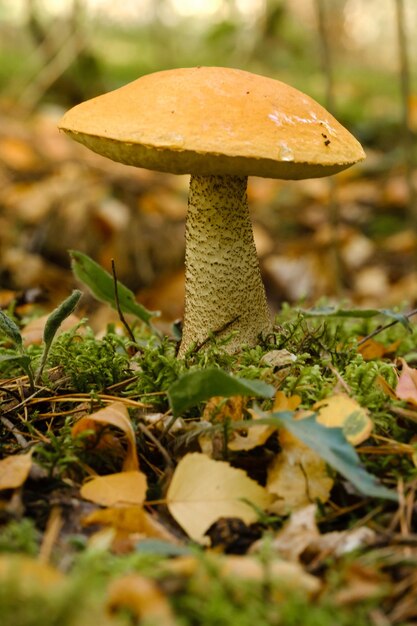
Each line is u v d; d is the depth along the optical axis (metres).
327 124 0.47
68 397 0.48
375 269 0.93
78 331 0.57
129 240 0.90
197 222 0.49
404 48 0.81
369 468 0.43
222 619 0.36
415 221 0.86
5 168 1.05
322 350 0.51
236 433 0.44
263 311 0.50
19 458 0.42
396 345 0.56
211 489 0.41
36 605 0.34
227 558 0.38
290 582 0.37
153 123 0.44
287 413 0.42
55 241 0.87
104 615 0.34
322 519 0.42
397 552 0.39
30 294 0.64
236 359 0.49
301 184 1.20
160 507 0.42
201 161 0.45
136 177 1.10
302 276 0.92
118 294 0.52
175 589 0.37
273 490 0.42
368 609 0.37
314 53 1.83
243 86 0.46
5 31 1.84
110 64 1.59
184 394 0.43
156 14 1.62
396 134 1.38
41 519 0.41
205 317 0.49
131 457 0.43
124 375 0.50
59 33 1.39
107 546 0.39
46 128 1.23
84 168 1.08
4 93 1.46
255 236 1.00
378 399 0.46
